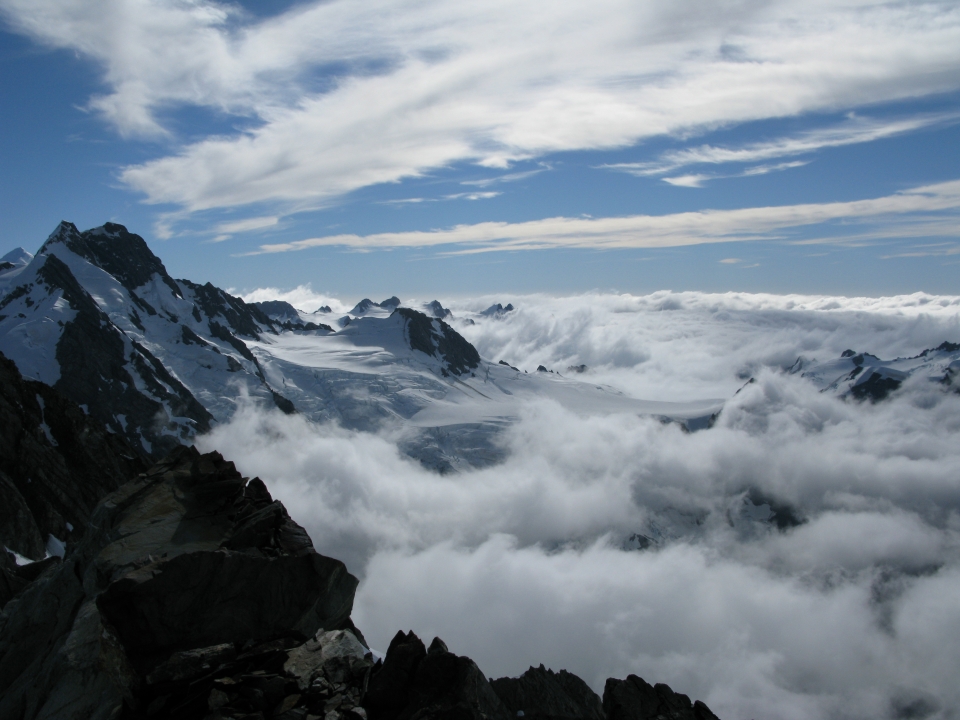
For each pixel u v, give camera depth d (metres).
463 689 14.77
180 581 16.62
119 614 16.00
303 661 15.83
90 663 15.74
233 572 17.14
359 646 16.81
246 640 16.66
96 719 14.37
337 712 14.50
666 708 19.52
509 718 15.41
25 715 15.75
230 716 13.73
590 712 20.06
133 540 19.00
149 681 14.86
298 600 17.53
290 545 19.38
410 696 14.98
